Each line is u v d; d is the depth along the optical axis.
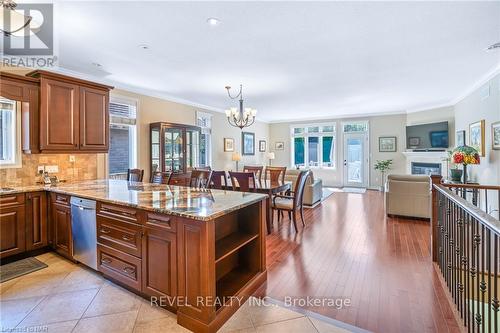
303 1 2.32
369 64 3.94
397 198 4.88
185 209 1.98
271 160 10.45
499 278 2.64
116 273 2.37
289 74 4.38
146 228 2.12
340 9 2.45
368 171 8.89
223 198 2.43
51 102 3.29
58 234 3.04
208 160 7.42
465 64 3.99
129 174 4.38
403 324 1.92
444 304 2.16
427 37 3.04
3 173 3.19
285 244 3.56
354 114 8.84
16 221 2.93
